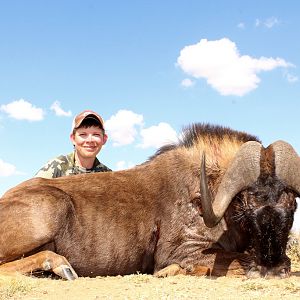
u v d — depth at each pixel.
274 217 1.81
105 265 2.07
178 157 2.18
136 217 2.10
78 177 2.18
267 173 1.86
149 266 2.14
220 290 1.64
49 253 1.93
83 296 1.58
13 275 1.86
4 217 1.98
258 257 1.84
